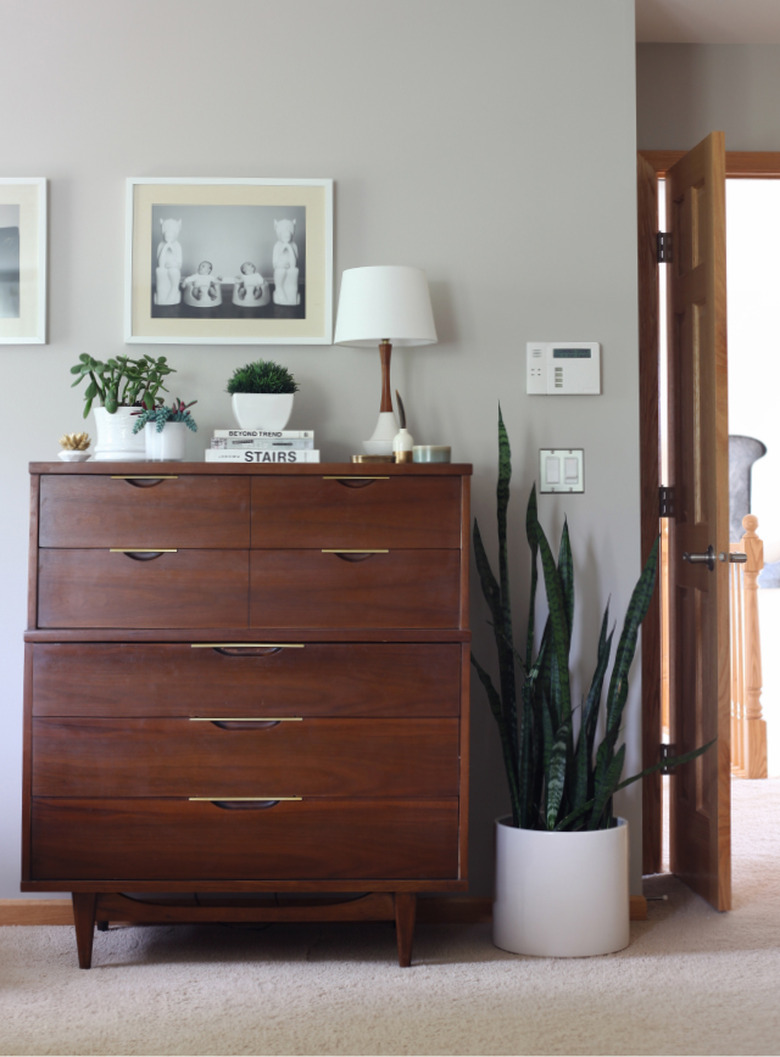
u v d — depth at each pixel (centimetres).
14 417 279
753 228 618
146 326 278
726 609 283
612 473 281
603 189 282
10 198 279
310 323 279
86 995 224
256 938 263
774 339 614
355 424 281
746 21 315
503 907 253
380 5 282
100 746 237
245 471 239
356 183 281
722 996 223
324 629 238
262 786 237
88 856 237
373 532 240
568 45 282
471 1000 221
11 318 279
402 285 260
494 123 282
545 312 282
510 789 262
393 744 238
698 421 304
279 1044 199
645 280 324
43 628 239
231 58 280
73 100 279
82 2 280
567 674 255
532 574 264
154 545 239
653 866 324
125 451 259
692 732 310
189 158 280
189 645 238
